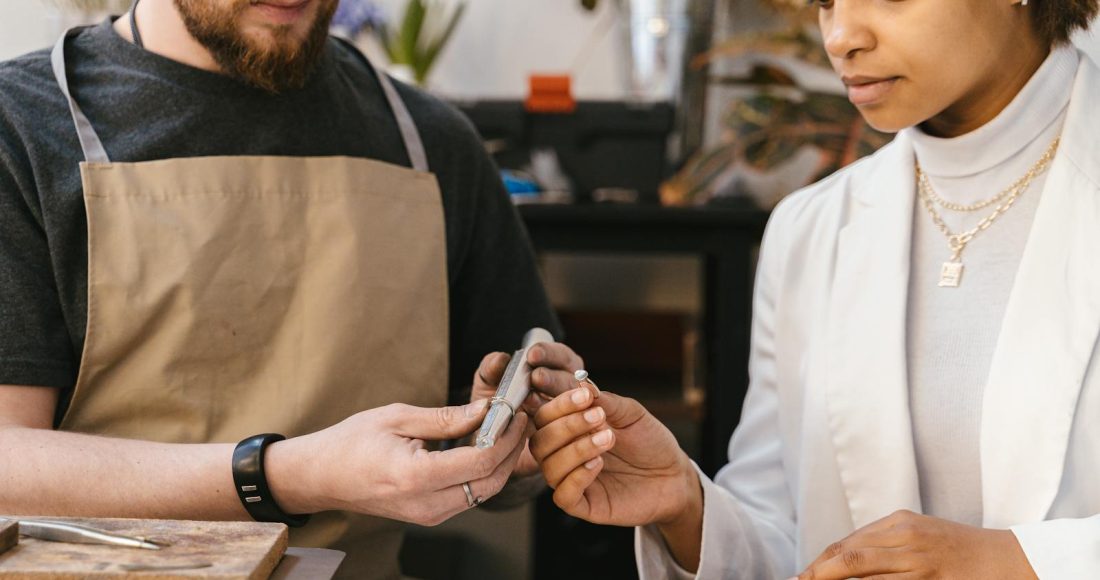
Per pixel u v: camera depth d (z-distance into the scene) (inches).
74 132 42.1
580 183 78.4
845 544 34.4
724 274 71.0
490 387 43.4
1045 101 37.7
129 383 42.1
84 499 37.2
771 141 77.1
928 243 41.4
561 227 71.9
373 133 47.6
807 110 77.1
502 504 50.4
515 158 78.7
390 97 49.3
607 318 89.7
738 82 79.1
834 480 41.9
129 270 41.4
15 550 27.5
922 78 35.1
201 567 26.3
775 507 45.6
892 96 35.9
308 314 43.8
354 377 44.1
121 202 41.4
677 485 40.1
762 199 78.7
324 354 43.5
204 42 41.4
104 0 77.2
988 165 39.1
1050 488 35.8
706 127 85.8
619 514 39.4
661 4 78.2
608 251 72.0
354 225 44.4
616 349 89.7
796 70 84.8
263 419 42.9
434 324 47.2
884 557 33.1
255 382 43.3
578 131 77.8
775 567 42.5
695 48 79.0
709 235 70.8
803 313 44.7
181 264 41.9
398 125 48.7
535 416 36.6
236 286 42.8
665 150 78.0
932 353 39.9
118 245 41.3
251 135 44.1
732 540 41.1
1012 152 38.5
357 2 79.4
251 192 43.3
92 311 41.0
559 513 82.2
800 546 42.8
